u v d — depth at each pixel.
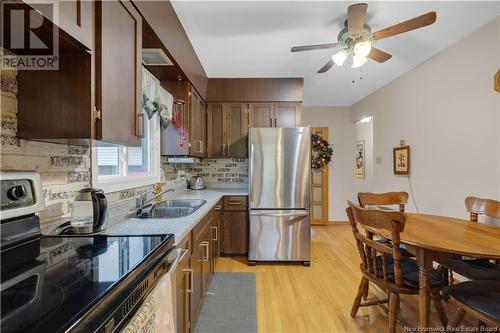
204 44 2.61
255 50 2.75
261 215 3.11
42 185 1.14
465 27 2.33
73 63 1.03
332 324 1.95
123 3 1.26
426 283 1.52
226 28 2.30
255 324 1.95
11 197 0.97
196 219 1.70
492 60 2.24
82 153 1.42
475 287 1.49
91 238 1.13
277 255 3.12
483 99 2.33
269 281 2.67
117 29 1.21
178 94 2.66
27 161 1.09
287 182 3.13
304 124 5.24
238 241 3.38
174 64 2.19
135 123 1.38
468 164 2.49
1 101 0.99
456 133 2.62
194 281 1.77
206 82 3.59
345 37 2.16
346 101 4.89
